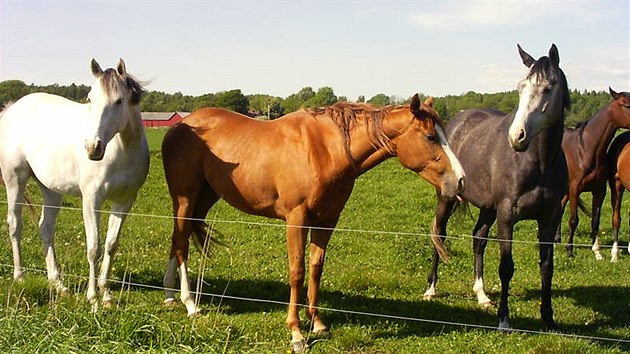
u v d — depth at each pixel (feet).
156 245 29.99
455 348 17.80
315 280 18.39
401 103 17.54
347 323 19.69
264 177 17.98
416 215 40.91
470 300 23.39
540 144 18.53
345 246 31.42
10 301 18.44
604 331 19.61
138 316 16.20
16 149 21.94
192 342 15.65
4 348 14.37
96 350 14.34
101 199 19.45
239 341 16.35
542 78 17.87
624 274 28.55
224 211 40.68
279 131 18.20
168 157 20.13
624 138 32.89
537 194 19.01
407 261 28.32
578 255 32.91
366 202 45.47
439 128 16.39
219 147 19.11
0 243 27.86
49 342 14.64
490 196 20.71
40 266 24.58
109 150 19.12
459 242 33.22
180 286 21.65
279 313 20.44
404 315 21.03
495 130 20.81
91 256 19.40
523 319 20.93
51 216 22.50
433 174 16.60
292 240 17.47
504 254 19.45
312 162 17.16
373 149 16.99
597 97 89.92
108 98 17.78
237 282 24.14
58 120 20.94
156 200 44.55
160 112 176.04
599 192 33.24
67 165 20.12
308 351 17.20
